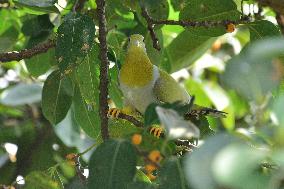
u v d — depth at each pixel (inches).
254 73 295.1
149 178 312.3
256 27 317.1
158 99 324.5
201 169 252.8
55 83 323.0
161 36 328.2
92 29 314.0
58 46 313.9
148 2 310.7
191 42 331.0
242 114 345.7
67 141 336.5
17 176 344.8
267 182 267.6
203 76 354.0
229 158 240.2
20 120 347.9
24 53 319.3
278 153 250.8
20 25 336.5
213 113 319.6
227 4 318.3
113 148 304.5
